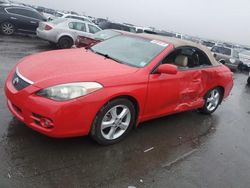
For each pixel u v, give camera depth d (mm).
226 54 19328
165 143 4738
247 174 4301
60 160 3695
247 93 10992
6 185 3092
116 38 5617
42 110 3555
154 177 3746
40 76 3809
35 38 16594
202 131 5598
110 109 4035
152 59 4715
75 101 3619
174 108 5211
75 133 3771
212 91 6281
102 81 3879
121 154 4117
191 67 5477
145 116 4664
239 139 5594
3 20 15258
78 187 3273
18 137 4031
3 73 7316
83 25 14461
